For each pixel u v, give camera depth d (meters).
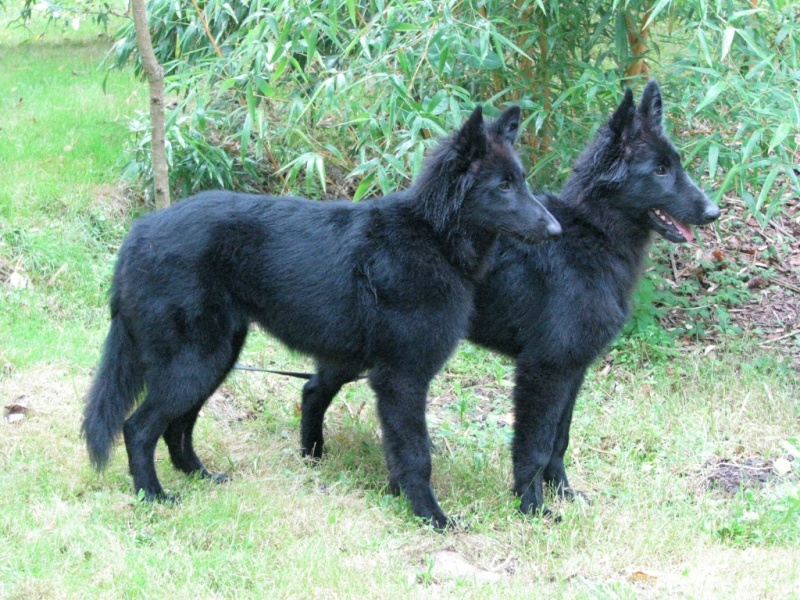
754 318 4.98
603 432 4.36
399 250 3.93
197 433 4.22
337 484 4.04
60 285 4.74
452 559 3.83
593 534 3.90
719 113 4.72
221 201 3.97
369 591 3.67
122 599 3.62
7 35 7.46
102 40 7.43
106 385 3.93
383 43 4.46
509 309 4.04
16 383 4.29
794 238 5.34
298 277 3.94
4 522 3.77
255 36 4.46
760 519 3.96
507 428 4.38
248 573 3.69
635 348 4.74
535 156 4.89
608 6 4.66
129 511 3.85
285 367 4.59
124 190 5.13
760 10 4.46
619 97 4.68
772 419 4.45
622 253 4.04
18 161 5.17
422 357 3.93
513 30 4.69
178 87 4.80
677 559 3.85
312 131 4.97
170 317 3.89
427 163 3.98
